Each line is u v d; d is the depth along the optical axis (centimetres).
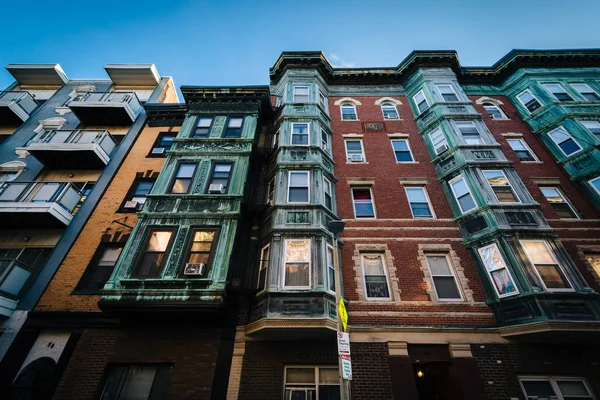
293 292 849
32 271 1042
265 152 1352
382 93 1756
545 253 945
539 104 1533
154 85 1886
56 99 1792
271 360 830
